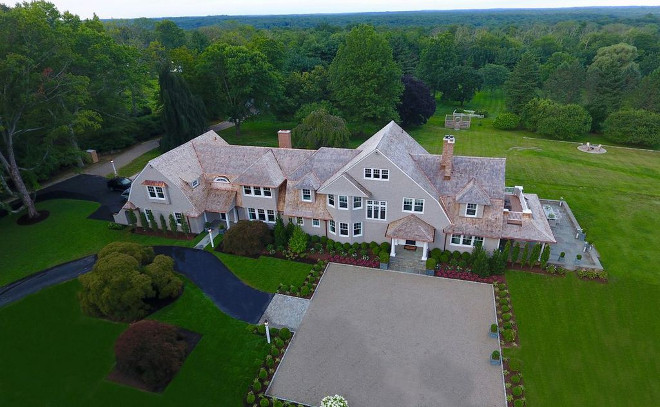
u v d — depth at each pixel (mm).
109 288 31031
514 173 60250
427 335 30094
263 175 40781
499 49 142500
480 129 87688
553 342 29266
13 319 32438
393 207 37812
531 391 25719
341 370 27484
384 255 37000
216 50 69375
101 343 30094
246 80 70875
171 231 44031
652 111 76875
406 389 26000
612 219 45906
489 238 36344
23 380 27219
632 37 151500
